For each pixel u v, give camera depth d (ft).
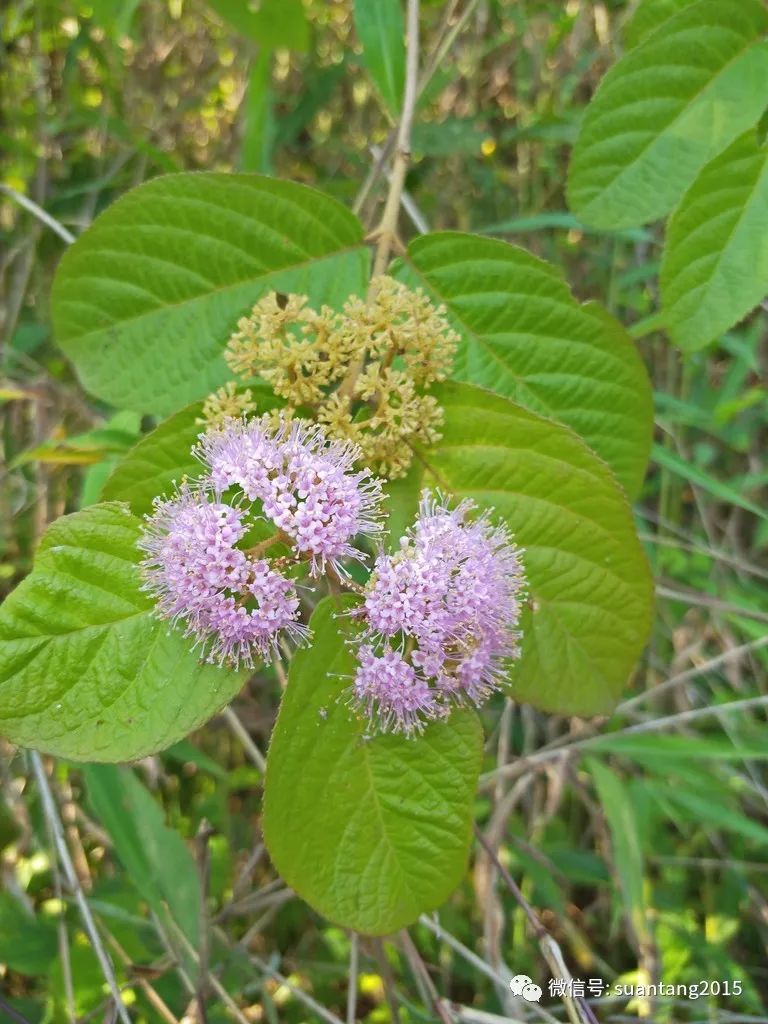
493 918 0.89
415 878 0.54
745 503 0.91
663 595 1.02
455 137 1.18
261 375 0.58
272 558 0.55
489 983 1.01
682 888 1.10
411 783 0.55
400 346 0.58
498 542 0.57
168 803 1.12
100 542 0.54
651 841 1.08
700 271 0.58
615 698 0.62
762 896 1.08
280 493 0.53
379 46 0.78
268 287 0.65
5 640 0.52
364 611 0.54
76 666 0.53
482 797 1.04
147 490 0.57
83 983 0.88
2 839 1.03
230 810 1.18
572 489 0.60
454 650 0.55
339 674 0.54
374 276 0.65
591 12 1.30
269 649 0.55
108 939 0.88
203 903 0.76
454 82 1.36
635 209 0.63
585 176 0.63
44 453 0.79
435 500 0.57
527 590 0.61
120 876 1.03
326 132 1.43
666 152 0.62
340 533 0.53
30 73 1.33
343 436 0.57
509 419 0.59
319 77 1.27
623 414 0.66
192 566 0.52
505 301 0.65
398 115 0.78
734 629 1.18
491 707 1.12
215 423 0.57
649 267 1.15
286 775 0.53
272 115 1.09
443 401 0.60
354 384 0.59
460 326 0.66
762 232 0.57
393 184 0.69
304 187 0.64
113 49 1.27
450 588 0.54
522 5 1.31
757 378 1.34
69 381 1.26
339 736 0.55
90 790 0.80
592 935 1.12
